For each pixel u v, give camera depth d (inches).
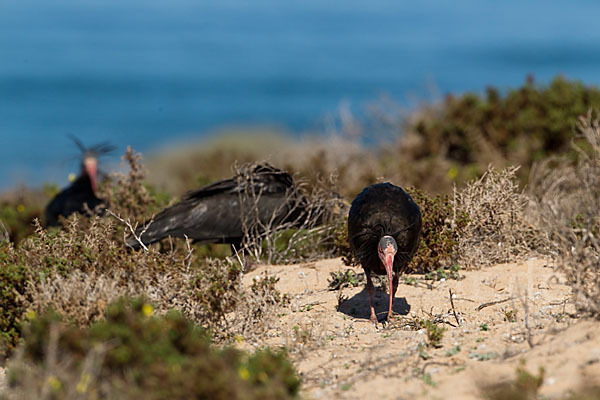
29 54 4896.7
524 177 656.4
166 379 250.1
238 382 250.1
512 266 452.1
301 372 311.9
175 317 282.5
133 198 557.0
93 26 6850.4
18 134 2519.7
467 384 277.7
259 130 1346.0
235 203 520.7
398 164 715.4
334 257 525.7
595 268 341.7
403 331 366.9
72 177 661.9
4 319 339.9
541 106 737.6
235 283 361.7
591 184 378.6
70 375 252.2
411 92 951.6
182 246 538.0
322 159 709.3
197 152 987.3
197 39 6141.7
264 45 5787.4
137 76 4192.9
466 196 474.3
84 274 347.6
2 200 729.6
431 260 450.0
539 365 285.0
